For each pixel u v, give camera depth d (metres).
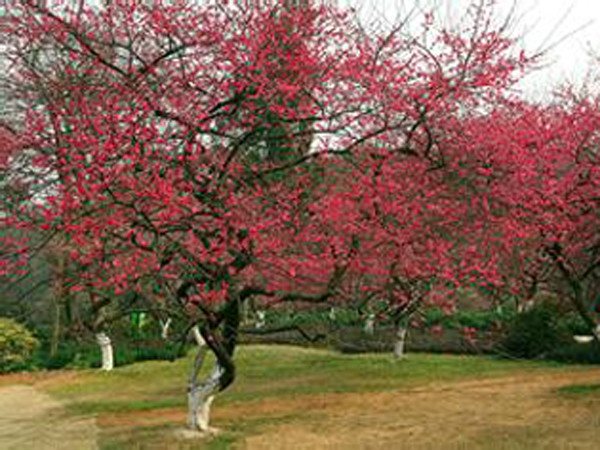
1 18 10.21
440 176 11.45
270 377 16.48
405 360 18.00
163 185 7.46
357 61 9.70
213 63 9.38
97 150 7.75
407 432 9.13
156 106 8.78
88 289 8.89
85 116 8.51
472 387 13.18
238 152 9.59
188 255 8.11
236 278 8.81
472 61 9.45
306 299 9.21
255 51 8.98
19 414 12.66
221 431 9.57
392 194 10.45
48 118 10.17
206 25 9.39
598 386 12.14
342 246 9.87
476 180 11.80
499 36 9.35
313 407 11.75
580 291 12.16
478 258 11.45
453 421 9.77
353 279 10.80
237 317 9.13
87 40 9.70
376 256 10.57
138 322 23.91
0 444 9.80
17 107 11.66
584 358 16.69
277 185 9.65
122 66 10.30
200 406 9.57
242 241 8.47
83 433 10.22
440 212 11.43
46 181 9.32
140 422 10.89
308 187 10.14
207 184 8.59
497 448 7.79
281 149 10.41
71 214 7.82
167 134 8.85
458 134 10.95
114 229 7.94
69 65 9.97
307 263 9.04
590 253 13.86
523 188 11.84
